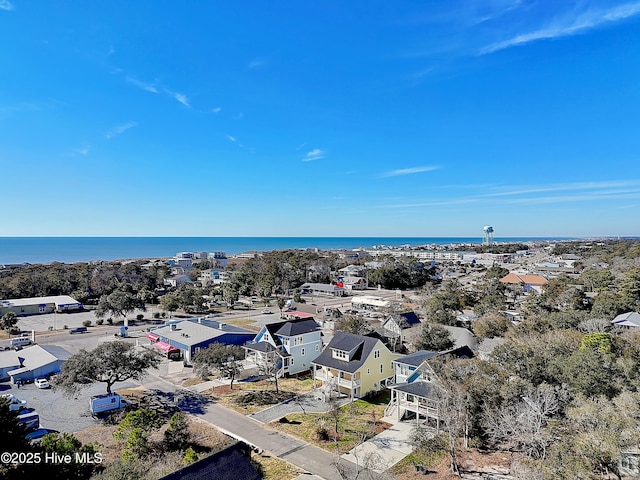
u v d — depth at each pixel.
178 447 26.16
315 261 152.00
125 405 34.06
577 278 97.81
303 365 45.31
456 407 24.91
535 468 18.64
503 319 54.28
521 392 25.25
